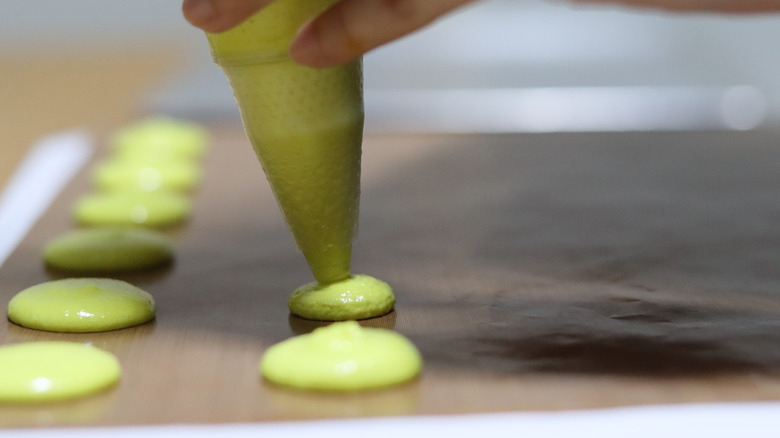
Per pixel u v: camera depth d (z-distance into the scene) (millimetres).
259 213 643
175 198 645
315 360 447
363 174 722
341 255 500
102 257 554
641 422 423
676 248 585
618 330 489
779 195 668
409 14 430
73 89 1266
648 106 1046
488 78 1177
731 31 1363
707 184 693
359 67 475
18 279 548
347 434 420
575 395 440
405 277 548
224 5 427
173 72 1313
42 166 741
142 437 421
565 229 615
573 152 772
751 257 573
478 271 555
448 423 425
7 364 445
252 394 443
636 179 706
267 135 471
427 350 473
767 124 1018
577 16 1564
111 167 705
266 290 533
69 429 424
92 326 490
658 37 1390
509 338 482
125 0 1943
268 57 460
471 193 680
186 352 474
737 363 461
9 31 1927
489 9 1617
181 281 544
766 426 421
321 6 456
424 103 1048
